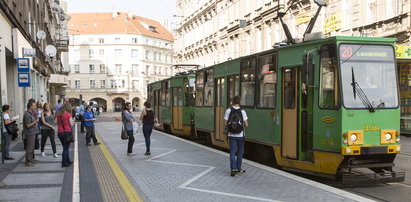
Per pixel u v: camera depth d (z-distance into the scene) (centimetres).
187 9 5847
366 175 816
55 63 5138
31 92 2595
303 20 2712
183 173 957
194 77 1983
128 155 1314
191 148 1452
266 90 1088
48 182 873
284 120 998
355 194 754
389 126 852
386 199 747
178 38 6425
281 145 1008
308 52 878
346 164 834
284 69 1004
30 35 2534
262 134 1105
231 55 4178
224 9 4341
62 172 999
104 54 9212
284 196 711
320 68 884
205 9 4906
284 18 3056
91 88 9200
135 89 9256
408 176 961
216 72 1502
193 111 1955
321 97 877
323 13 2605
